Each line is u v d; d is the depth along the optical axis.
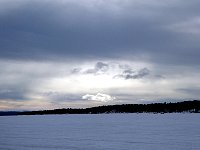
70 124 153.12
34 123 175.00
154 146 54.59
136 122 154.62
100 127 119.06
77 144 58.91
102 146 55.56
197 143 57.50
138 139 67.19
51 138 72.56
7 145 58.25
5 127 128.12
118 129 103.50
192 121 149.50
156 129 98.56
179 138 67.25
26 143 61.22
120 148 52.72
